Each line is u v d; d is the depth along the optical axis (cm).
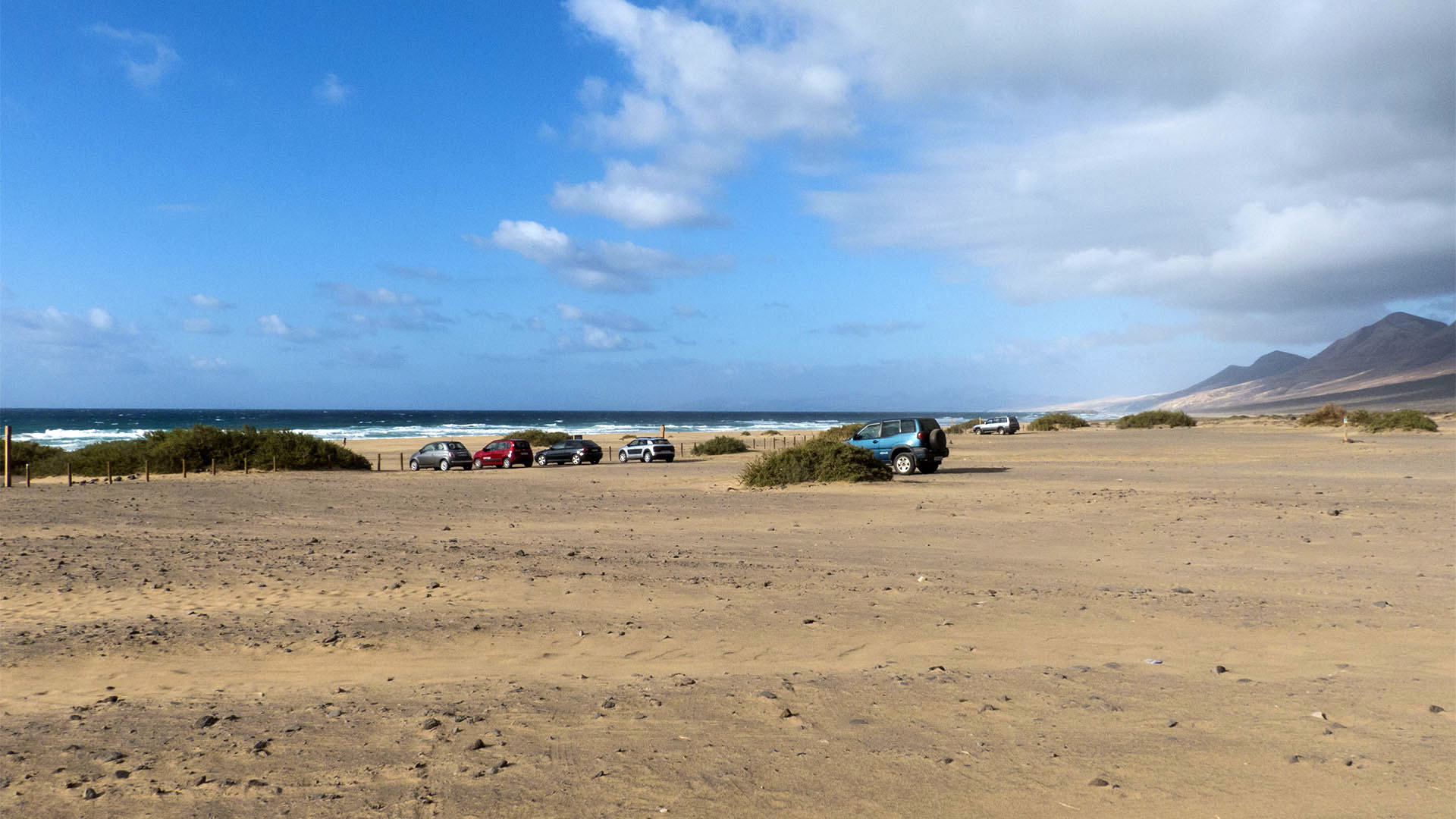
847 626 801
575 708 559
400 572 1109
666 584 1022
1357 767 446
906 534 1496
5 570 1109
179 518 1839
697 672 653
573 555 1267
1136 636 751
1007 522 1628
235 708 564
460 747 484
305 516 1905
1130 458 3653
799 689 601
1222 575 1052
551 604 911
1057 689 595
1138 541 1355
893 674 639
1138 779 434
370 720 535
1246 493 2012
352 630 788
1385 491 2000
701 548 1356
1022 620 819
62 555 1248
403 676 647
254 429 4050
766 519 1767
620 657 698
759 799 410
